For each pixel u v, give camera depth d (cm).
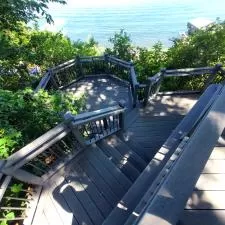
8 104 339
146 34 4025
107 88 744
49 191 371
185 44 733
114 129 509
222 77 588
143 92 604
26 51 663
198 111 307
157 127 533
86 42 1084
